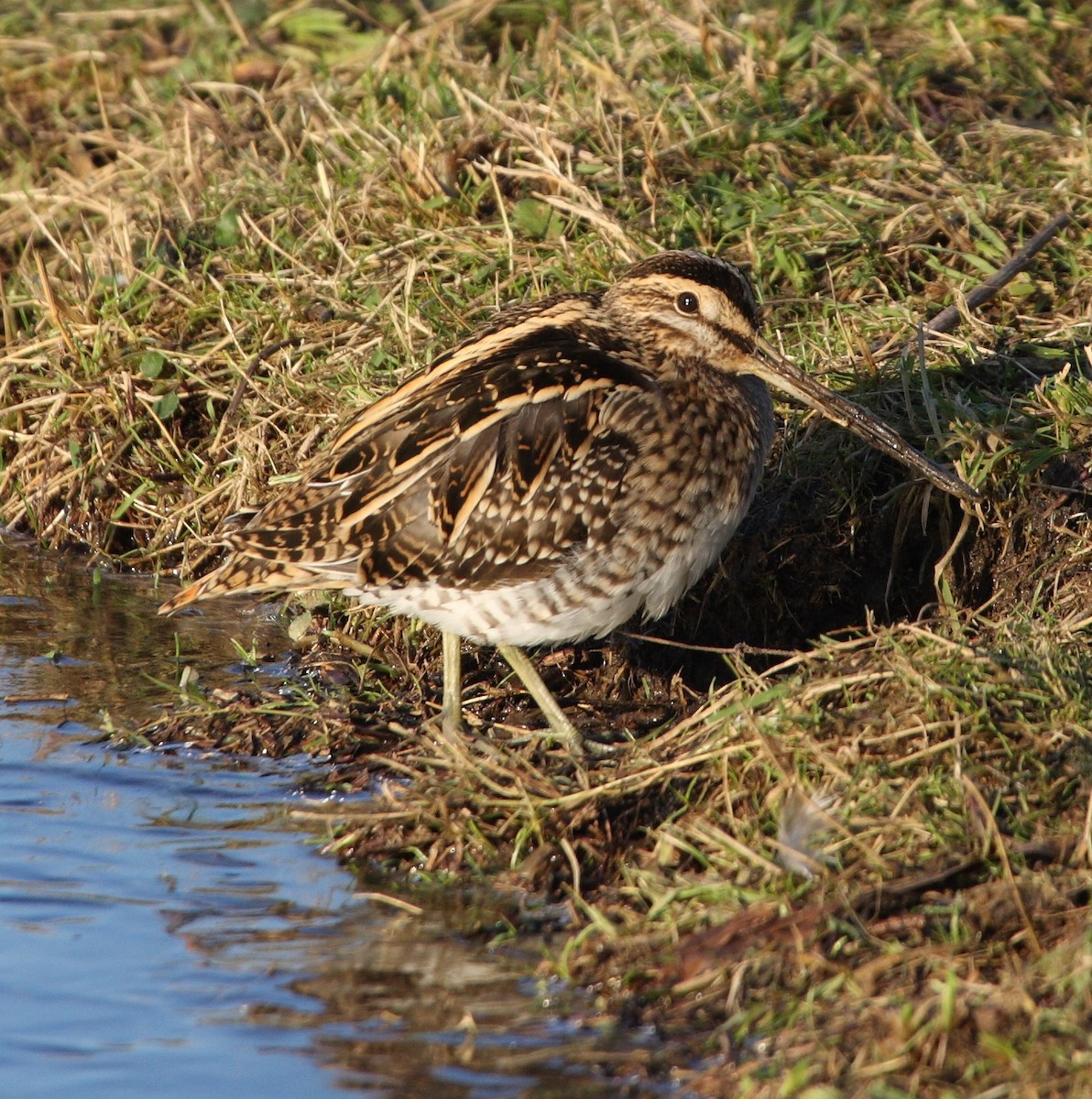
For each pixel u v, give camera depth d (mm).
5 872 8773
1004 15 15422
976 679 8852
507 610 9922
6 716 10594
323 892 8625
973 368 11734
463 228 13273
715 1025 7277
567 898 8523
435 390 10078
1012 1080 6562
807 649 11188
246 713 10578
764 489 11336
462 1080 7008
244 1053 7227
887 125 14234
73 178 15258
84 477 12953
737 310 10391
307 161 14523
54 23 17125
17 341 13844
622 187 13398
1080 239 12844
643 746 9516
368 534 9820
